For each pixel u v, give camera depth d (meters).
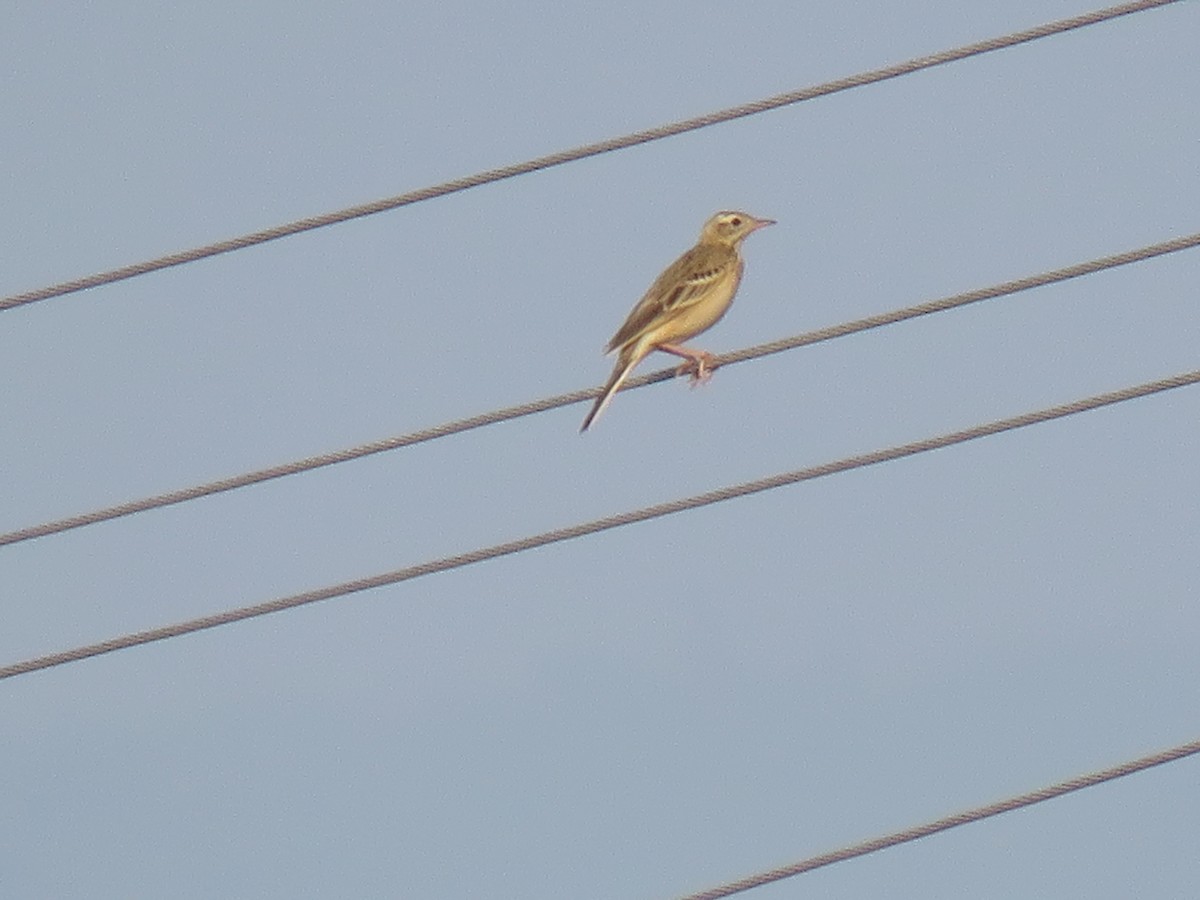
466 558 16.95
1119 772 15.97
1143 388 17.08
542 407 17.50
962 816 15.91
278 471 17.27
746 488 17.06
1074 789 15.95
